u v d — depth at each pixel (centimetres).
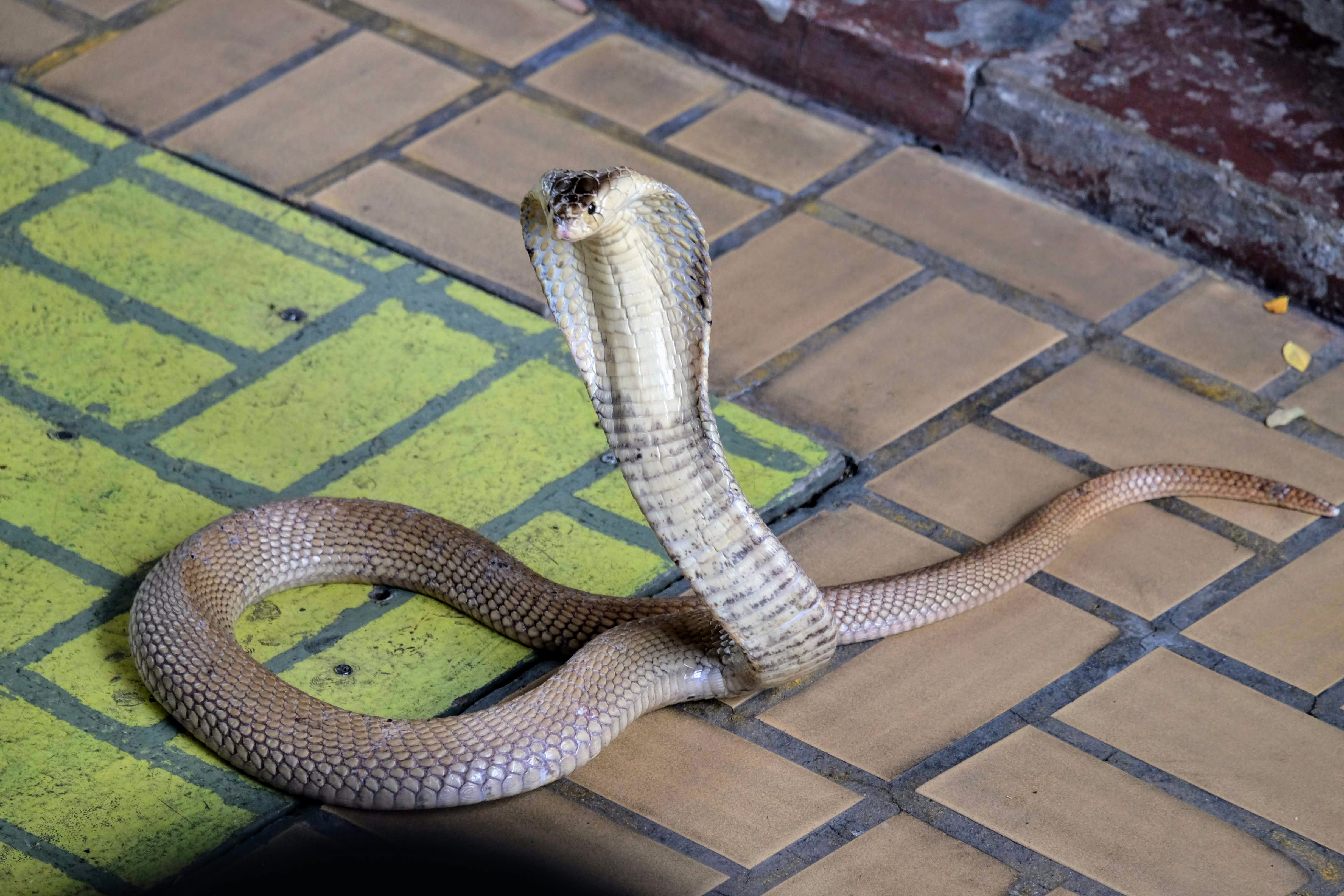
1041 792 445
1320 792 448
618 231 393
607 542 512
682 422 421
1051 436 552
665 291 410
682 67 697
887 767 451
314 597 493
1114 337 588
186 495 518
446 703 464
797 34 674
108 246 603
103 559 497
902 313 593
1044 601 499
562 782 442
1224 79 646
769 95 687
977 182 651
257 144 649
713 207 634
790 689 471
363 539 492
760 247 618
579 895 412
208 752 443
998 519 525
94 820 425
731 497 425
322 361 566
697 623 464
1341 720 467
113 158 639
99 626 477
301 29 704
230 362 564
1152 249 626
